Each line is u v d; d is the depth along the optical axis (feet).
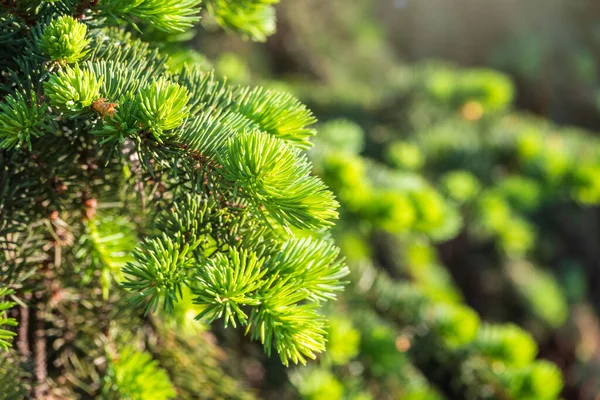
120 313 1.77
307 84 6.55
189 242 1.47
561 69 10.84
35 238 1.64
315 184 1.35
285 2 6.73
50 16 1.49
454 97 4.68
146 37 1.73
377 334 2.81
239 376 2.46
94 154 1.64
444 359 3.06
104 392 1.69
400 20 10.28
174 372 1.95
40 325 1.70
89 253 1.69
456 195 4.15
